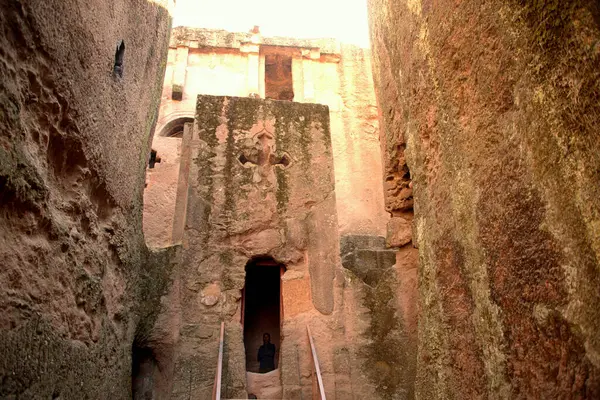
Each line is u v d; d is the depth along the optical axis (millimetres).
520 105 2643
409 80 4496
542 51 2453
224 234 6961
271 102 8055
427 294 3746
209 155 7445
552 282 2303
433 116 3861
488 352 2832
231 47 16359
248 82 15867
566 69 2266
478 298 2994
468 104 3266
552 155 2352
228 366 6082
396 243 7094
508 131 2756
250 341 10250
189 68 15953
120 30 4844
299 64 16688
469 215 3164
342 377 6293
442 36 3723
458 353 3195
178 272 6586
